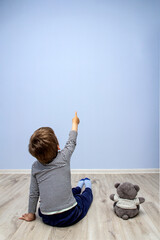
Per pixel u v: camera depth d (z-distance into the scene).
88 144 2.57
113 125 2.58
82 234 1.10
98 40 2.64
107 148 2.57
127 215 1.27
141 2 2.64
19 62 2.65
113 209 1.41
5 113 2.63
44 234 1.10
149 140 2.57
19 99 2.63
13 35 2.67
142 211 1.39
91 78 2.62
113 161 2.56
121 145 2.57
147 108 2.59
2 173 2.57
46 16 2.66
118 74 2.61
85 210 1.32
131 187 1.29
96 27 2.65
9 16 2.68
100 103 2.59
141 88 2.60
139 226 1.18
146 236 1.08
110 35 2.64
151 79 2.61
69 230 1.14
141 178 2.29
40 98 2.62
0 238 1.06
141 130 2.58
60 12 2.66
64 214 1.17
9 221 1.25
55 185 1.18
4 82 2.64
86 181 1.71
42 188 1.19
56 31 2.65
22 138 2.60
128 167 2.56
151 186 1.97
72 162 2.56
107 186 1.97
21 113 2.62
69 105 2.61
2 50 2.66
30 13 2.67
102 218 1.28
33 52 2.65
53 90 2.62
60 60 2.64
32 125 2.61
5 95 2.64
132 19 2.64
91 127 2.58
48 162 1.20
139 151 2.57
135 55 2.63
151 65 2.62
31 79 2.63
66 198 1.19
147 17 2.64
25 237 1.07
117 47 2.63
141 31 2.64
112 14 2.65
